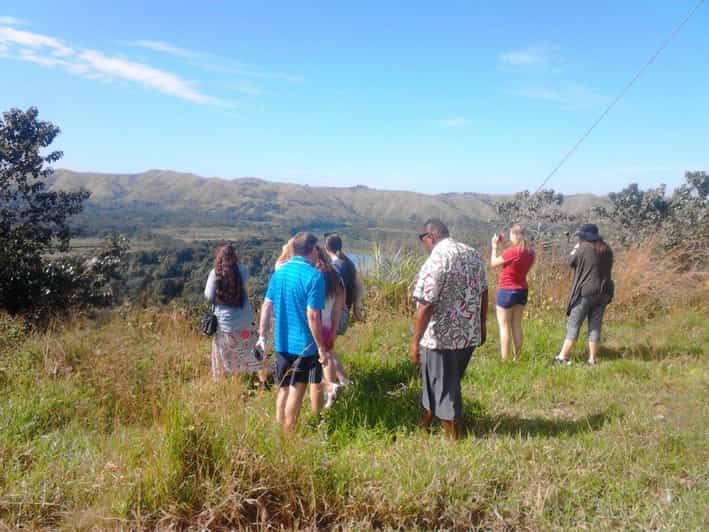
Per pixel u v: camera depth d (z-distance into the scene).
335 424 4.89
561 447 4.38
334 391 5.33
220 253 5.98
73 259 14.26
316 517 3.51
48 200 14.20
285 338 4.68
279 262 5.40
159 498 3.48
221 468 3.62
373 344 7.84
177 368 6.18
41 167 13.83
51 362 6.14
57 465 3.93
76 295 13.69
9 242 13.24
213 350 6.10
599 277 6.86
